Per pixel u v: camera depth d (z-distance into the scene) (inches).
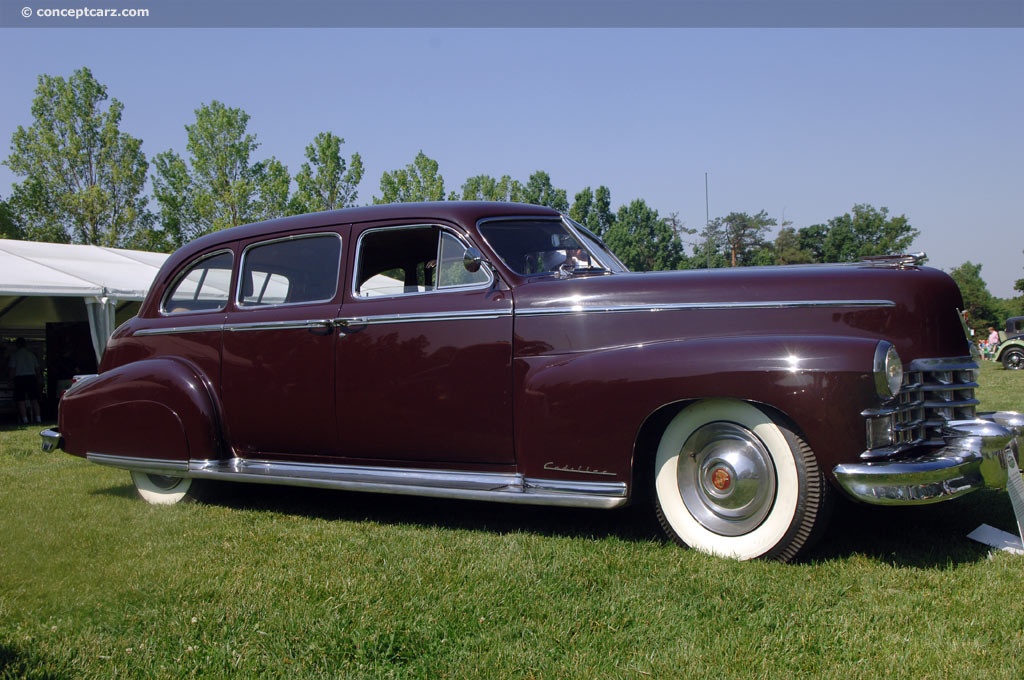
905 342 131.9
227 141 1264.8
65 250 672.4
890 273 136.1
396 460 167.6
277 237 187.3
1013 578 119.2
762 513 129.6
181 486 199.2
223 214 1258.6
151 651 102.8
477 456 157.6
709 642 99.6
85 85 1392.7
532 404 145.3
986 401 398.0
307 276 181.0
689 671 91.8
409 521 168.2
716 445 133.9
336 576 130.2
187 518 178.2
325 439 174.7
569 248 174.6
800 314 136.5
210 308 194.5
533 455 145.6
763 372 124.9
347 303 172.4
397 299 166.9
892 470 118.2
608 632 103.7
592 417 139.0
